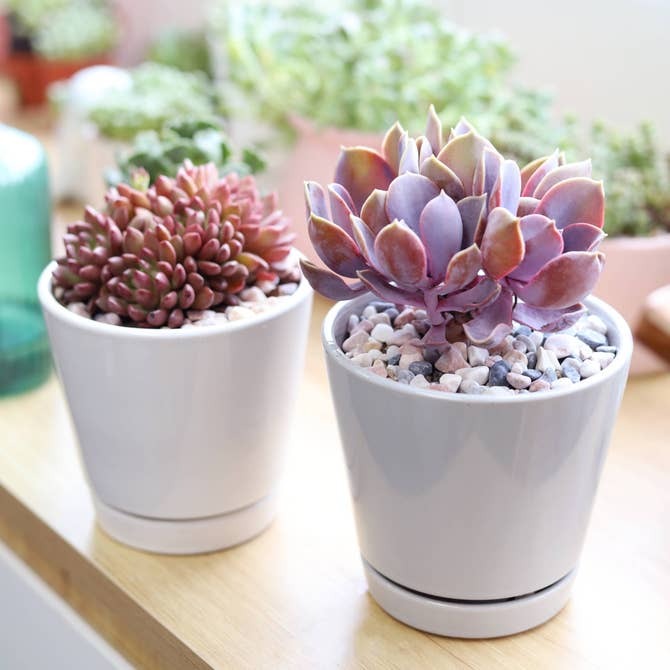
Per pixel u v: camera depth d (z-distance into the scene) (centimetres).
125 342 64
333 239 60
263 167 81
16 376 84
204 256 67
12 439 81
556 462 60
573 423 59
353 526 73
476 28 109
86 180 109
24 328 85
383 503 62
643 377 85
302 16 97
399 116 90
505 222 57
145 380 65
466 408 58
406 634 65
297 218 94
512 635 65
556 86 104
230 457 68
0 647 83
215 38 105
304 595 68
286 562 70
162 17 137
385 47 90
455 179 60
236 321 66
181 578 69
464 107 90
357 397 61
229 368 66
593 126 87
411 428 59
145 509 69
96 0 135
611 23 98
